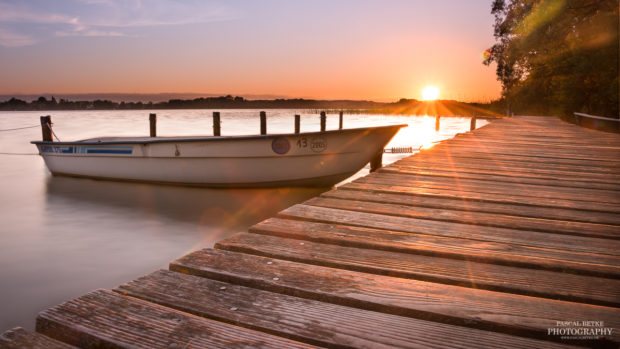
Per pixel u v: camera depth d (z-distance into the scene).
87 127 38.88
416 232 2.15
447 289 1.48
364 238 2.02
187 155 9.02
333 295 1.40
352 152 8.65
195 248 5.50
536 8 23.06
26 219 6.93
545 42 23.36
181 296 1.37
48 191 9.31
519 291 1.50
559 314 1.31
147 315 1.23
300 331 1.18
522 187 3.45
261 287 1.49
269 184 8.95
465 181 3.67
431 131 34.62
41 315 1.21
